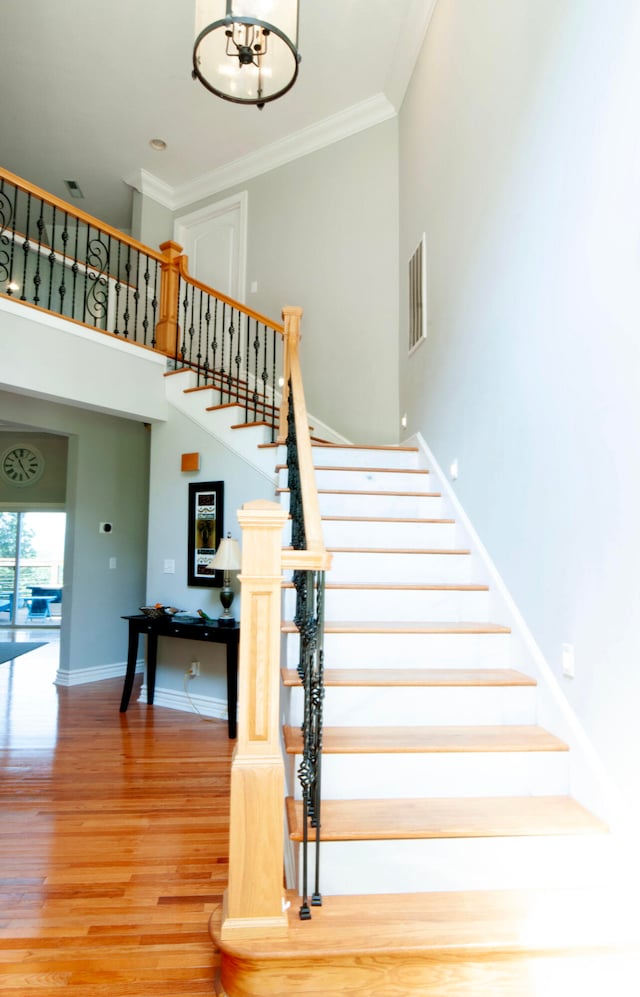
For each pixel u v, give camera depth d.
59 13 4.59
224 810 2.96
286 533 3.36
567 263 2.23
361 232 5.57
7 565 10.17
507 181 2.83
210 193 6.78
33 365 4.14
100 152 6.31
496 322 2.95
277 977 1.49
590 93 2.08
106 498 6.15
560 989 1.54
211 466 4.88
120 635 6.21
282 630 2.45
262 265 6.23
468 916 1.63
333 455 4.27
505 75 2.87
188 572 4.91
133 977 1.79
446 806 1.96
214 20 2.90
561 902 1.71
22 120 5.82
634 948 1.55
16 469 9.53
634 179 1.81
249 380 6.15
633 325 1.81
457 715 2.33
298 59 2.91
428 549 3.26
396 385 5.21
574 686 2.12
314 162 5.96
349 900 1.71
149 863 2.45
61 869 2.39
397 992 1.50
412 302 4.73
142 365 4.99
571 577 2.17
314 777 1.74
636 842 1.74
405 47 4.78
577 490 2.14
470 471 3.29
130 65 5.11
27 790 3.18
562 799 2.04
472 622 2.89
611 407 1.93
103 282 5.43
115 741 4.01
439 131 4.05
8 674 6.26
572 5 2.21
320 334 5.75
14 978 1.77
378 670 2.54
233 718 4.17
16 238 4.59
